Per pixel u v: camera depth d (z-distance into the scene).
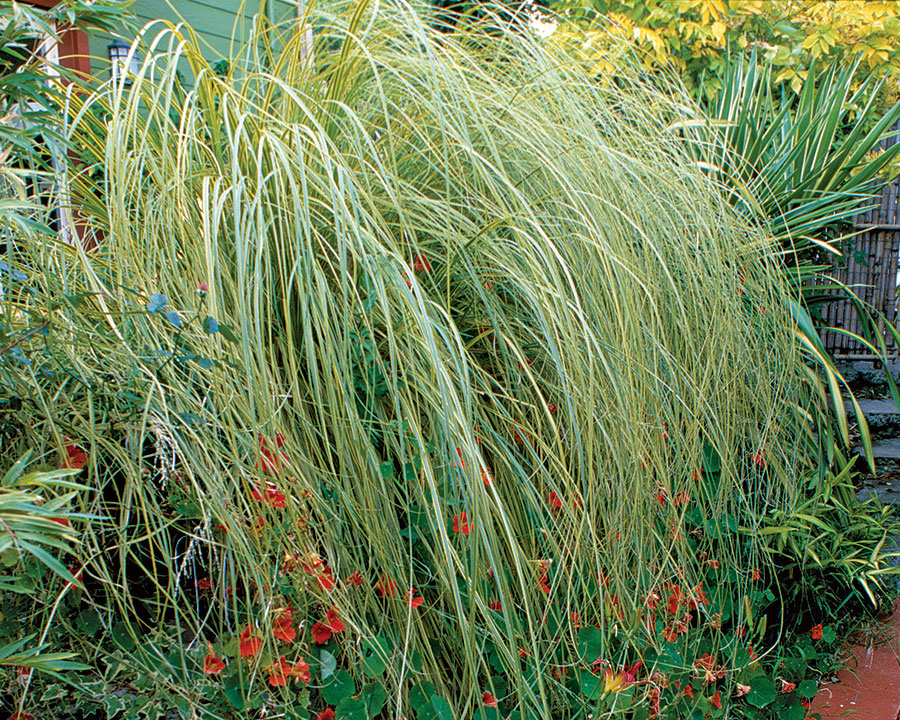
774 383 2.04
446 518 1.28
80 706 1.16
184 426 1.11
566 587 1.42
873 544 2.01
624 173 1.73
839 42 3.63
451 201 1.61
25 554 1.06
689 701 1.50
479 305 1.54
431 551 1.25
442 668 1.33
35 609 1.18
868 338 4.04
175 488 1.20
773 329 2.03
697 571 1.67
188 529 1.28
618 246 1.54
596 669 1.36
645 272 1.65
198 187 1.40
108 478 1.26
